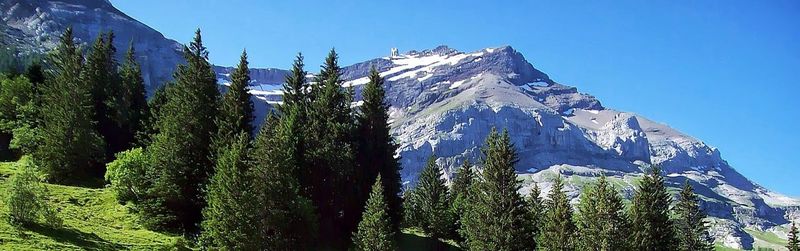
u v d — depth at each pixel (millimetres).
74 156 89500
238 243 65938
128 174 80938
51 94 94750
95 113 99000
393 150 91250
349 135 85438
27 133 95250
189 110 82125
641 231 81062
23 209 63219
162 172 77375
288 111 89500
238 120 83562
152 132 101688
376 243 74938
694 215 94188
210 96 86500
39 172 88562
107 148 102375
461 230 90188
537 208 95875
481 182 88562
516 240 82812
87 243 62844
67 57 108875
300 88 93250
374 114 90562
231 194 67562
